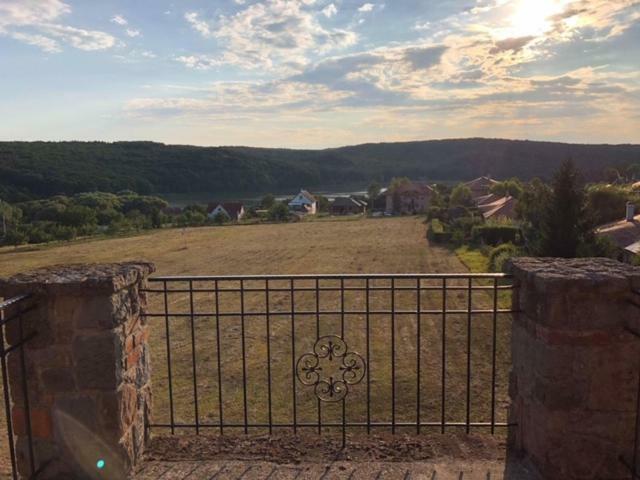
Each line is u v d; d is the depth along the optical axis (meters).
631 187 46.12
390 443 3.92
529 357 3.50
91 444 3.38
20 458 3.42
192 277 4.06
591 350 3.18
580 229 20.53
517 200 47.19
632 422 3.24
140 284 3.90
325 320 16.34
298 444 3.95
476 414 8.92
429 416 8.91
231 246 45.00
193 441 4.02
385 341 13.83
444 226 47.78
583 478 3.26
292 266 33.41
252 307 19.34
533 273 3.35
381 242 44.19
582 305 3.15
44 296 3.28
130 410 3.60
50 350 3.33
